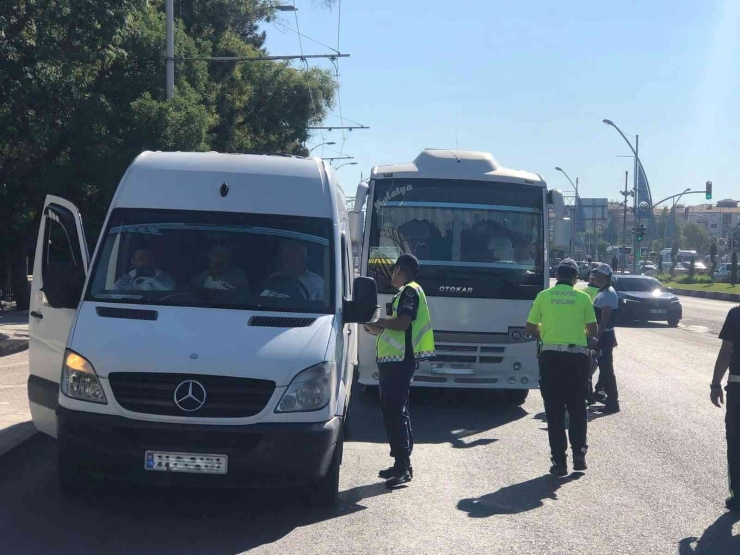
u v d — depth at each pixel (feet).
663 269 291.58
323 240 23.65
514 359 38.06
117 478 19.77
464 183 38.99
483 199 38.88
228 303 22.07
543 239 38.78
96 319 20.99
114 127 74.33
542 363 27.09
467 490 24.47
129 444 19.47
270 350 20.20
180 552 18.26
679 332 87.61
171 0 76.69
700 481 25.91
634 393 44.52
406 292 25.26
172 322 20.88
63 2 53.26
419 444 30.94
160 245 23.13
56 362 22.80
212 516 21.07
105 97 73.87
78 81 62.03
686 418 37.14
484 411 38.73
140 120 74.13
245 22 125.70
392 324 24.93
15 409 31.71
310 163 25.23
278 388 19.81
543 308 27.30
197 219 23.59
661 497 24.02
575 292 27.22
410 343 25.14
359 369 38.81
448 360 37.93
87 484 21.47
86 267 23.15
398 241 38.55
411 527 20.67
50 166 72.08
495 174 39.19
